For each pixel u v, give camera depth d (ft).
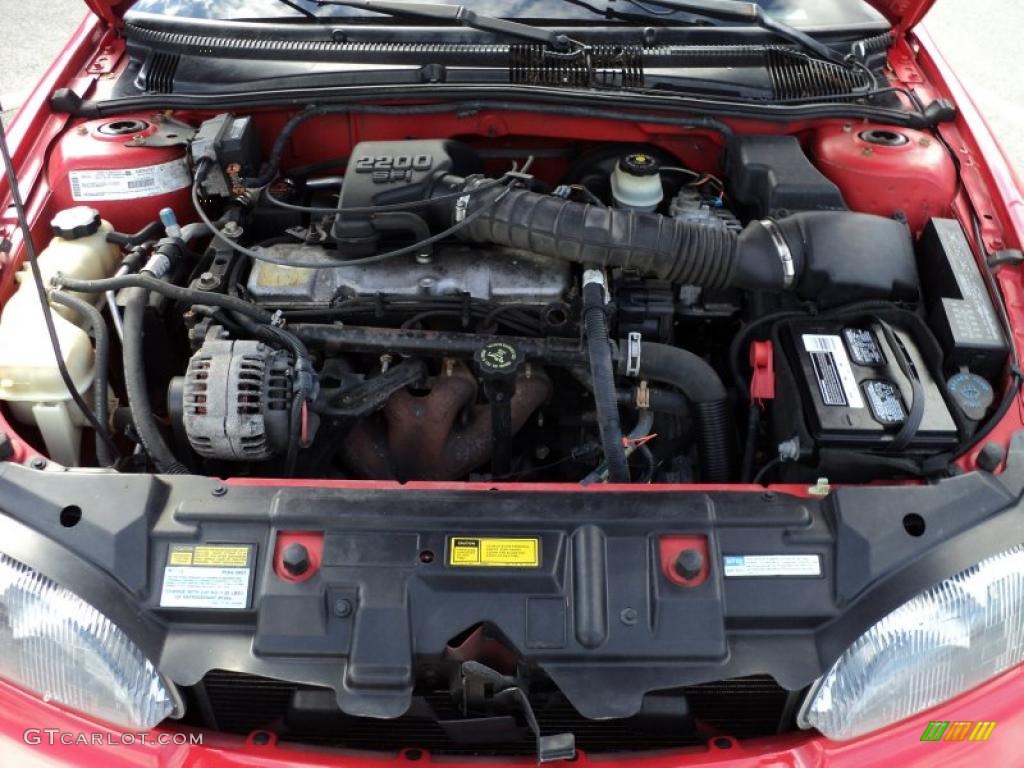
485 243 8.20
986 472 6.41
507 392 7.22
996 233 8.42
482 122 9.16
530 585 5.84
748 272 7.57
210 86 9.16
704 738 6.26
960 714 5.89
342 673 5.68
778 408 7.45
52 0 21.15
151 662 5.69
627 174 8.52
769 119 8.92
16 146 8.86
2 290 7.78
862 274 7.54
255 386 6.93
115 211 8.73
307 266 7.47
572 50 8.97
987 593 5.84
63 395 7.24
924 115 9.38
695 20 9.45
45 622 5.71
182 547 5.93
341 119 9.20
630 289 8.15
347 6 9.32
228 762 5.78
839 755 5.77
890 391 7.05
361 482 6.33
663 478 8.07
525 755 6.17
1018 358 7.34
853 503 6.11
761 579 5.92
